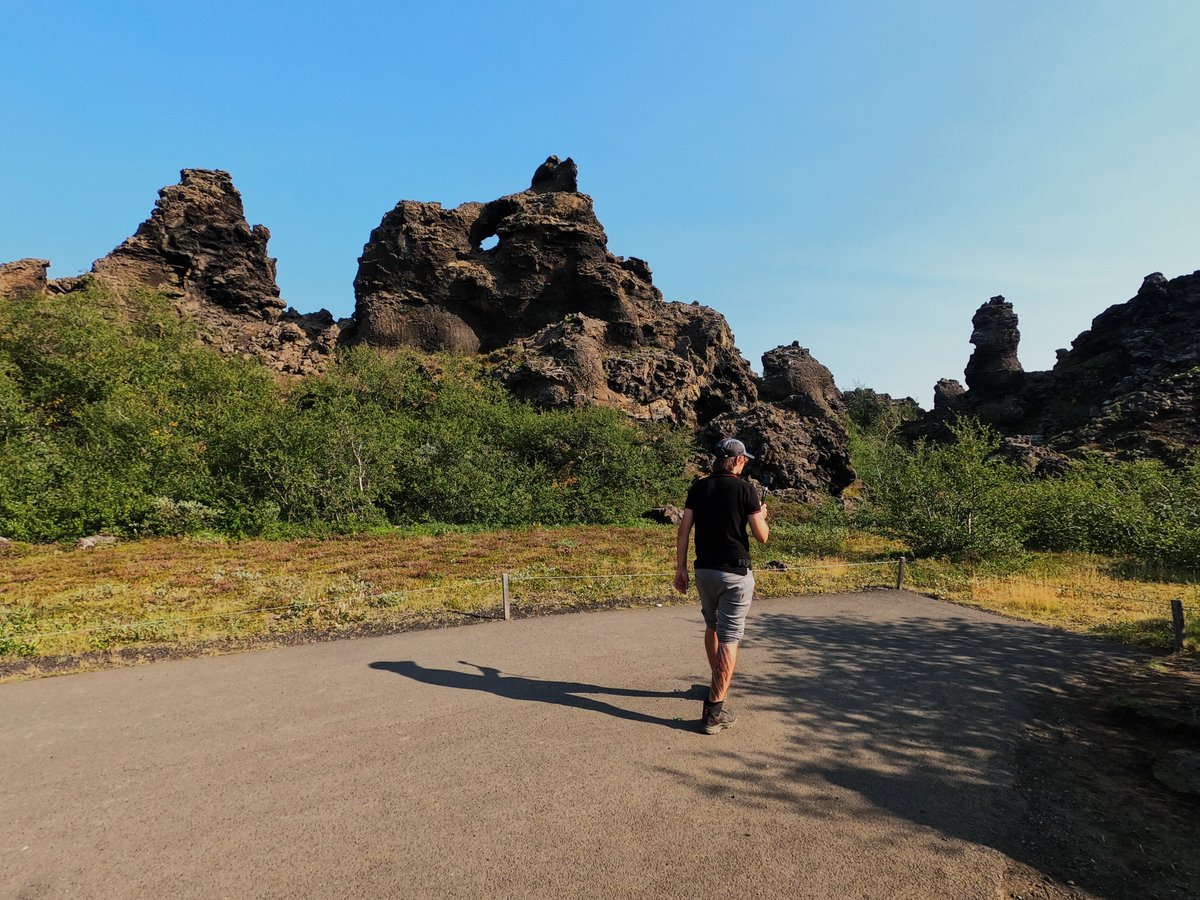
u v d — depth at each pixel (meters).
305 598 8.41
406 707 4.39
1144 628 6.84
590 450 25.34
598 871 2.54
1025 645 6.29
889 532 14.38
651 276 50.09
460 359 39.72
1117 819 3.03
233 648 6.07
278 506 17.16
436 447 21.62
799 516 25.88
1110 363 50.84
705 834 2.83
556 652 5.83
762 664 5.52
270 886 2.44
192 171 46.41
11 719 4.25
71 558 12.27
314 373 39.88
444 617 7.32
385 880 2.48
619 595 8.62
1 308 27.72
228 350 40.25
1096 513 14.83
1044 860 2.69
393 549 13.93
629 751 3.68
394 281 44.66
